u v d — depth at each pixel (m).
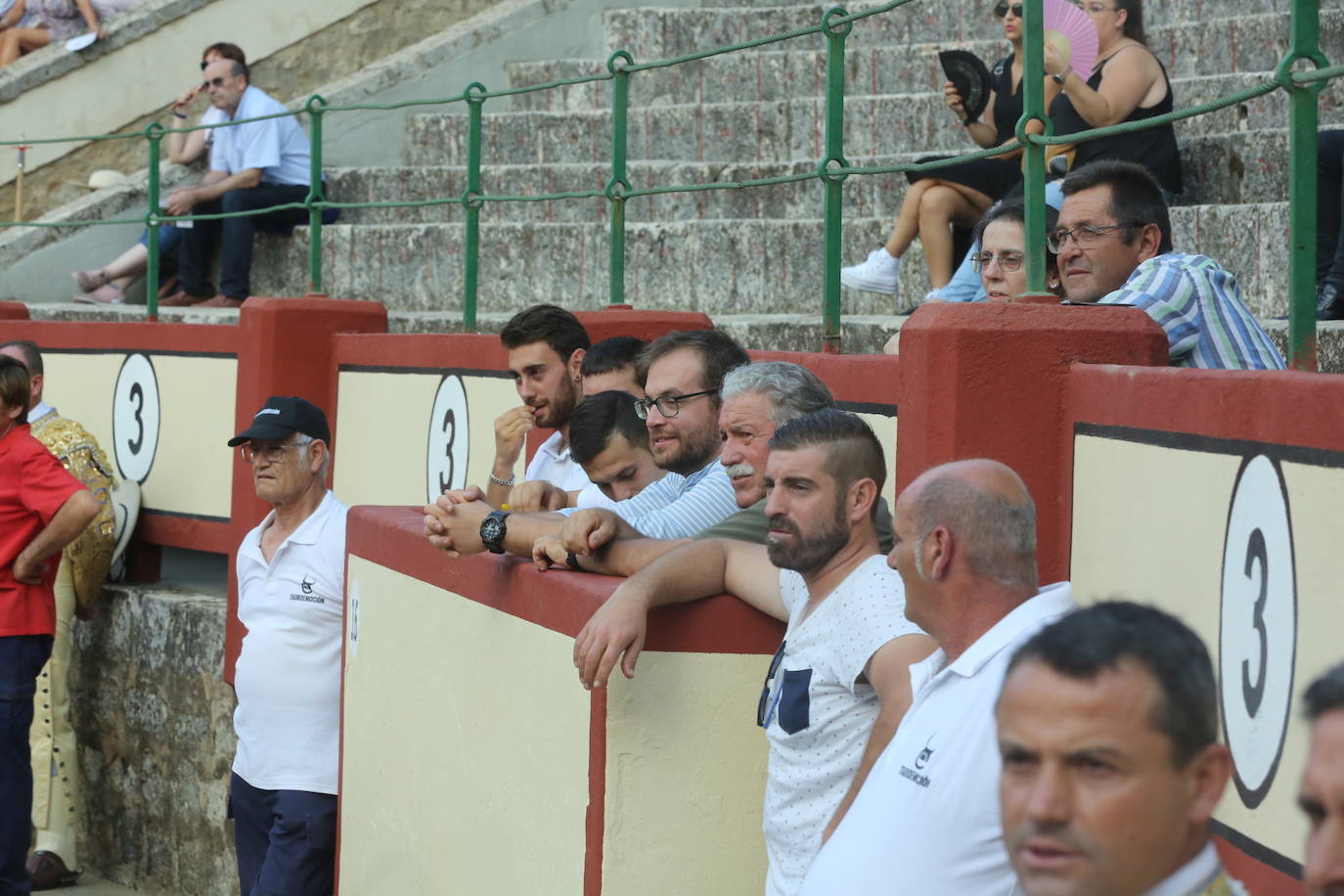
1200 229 23.08
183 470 29.38
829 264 16.30
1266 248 22.11
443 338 23.98
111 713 29.27
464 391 23.47
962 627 9.09
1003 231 15.73
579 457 15.58
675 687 12.32
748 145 34.44
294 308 26.73
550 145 36.38
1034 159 12.70
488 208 35.19
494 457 22.47
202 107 40.16
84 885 28.95
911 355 12.30
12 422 25.39
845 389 15.31
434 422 24.25
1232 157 25.02
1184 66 30.95
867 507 10.80
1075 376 11.84
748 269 28.27
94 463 28.53
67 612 28.47
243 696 20.20
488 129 36.75
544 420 19.47
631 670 11.64
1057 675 5.99
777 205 31.48
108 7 41.50
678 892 12.36
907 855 8.81
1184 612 10.31
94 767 29.59
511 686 13.86
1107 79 23.09
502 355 22.44
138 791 28.77
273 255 34.72
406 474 25.02
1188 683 5.93
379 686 17.20
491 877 14.26
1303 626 8.95
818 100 33.50
